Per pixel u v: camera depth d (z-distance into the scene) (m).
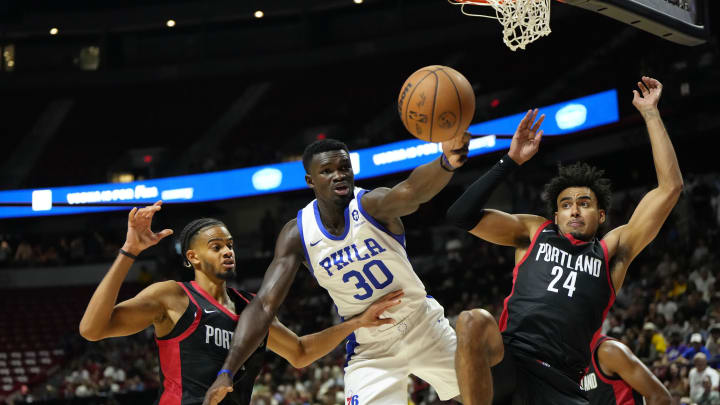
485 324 3.21
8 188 21.88
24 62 22.80
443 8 20.59
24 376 17.23
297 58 20.98
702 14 4.67
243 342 3.24
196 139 22.77
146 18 21.91
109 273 3.13
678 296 10.51
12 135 22.94
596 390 4.02
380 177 17.08
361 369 3.82
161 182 18.72
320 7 21.02
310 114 22.27
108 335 3.20
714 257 10.95
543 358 3.33
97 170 22.27
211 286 3.48
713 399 7.37
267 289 3.45
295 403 11.39
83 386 13.74
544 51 18.52
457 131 3.09
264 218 19.58
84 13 22.14
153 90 22.33
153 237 3.19
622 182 15.60
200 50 22.62
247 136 22.58
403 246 3.65
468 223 3.52
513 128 15.01
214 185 18.42
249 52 22.50
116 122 23.02
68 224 21.62
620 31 15.68
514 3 4.02
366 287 3.63
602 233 3.68
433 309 3.84
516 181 16.33
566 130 14.38
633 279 12.44
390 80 21.55
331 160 3.42
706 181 13.66
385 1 21.27
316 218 3.60
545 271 3.44
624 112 13.48
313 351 3.67
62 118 23.06
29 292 19.98
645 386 3.86
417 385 10.95
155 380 14.32
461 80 3.12
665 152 3.55
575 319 3.33
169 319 3.35
